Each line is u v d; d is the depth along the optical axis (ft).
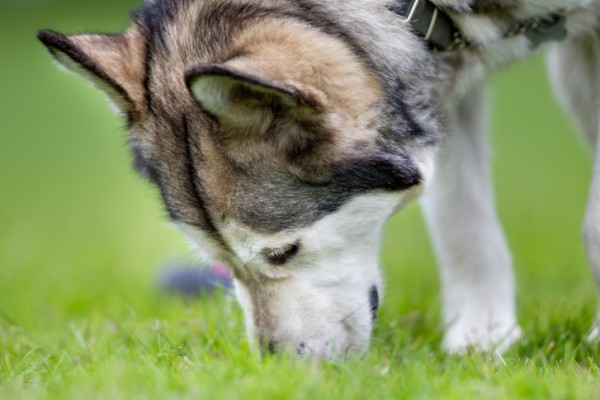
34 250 51.16
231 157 22.84
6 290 40.52
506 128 85.35
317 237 23.95
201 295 33.17
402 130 24.30
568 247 46.70
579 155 73.41
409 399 19.86
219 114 21.90
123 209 62.64
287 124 22.49
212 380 20.97
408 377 21.47
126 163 79.41
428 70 25.55
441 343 29.63
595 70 28.73
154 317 32.71
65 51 23.98
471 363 23.54
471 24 25.77
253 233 23.59
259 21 23.20
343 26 23.86
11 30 138.31
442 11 25.46
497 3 25.63
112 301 36.55
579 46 29.04
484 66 27.61
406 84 24.77
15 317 33.55
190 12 24.09
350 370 22.02
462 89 27.78
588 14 27.04
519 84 103.65
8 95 111.24
